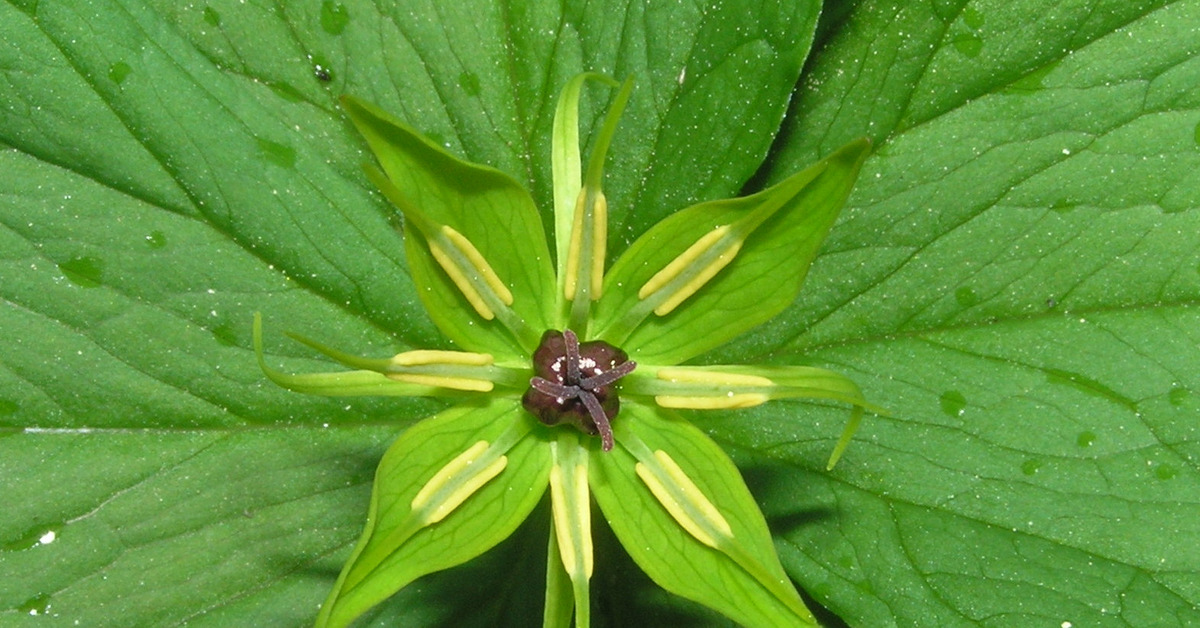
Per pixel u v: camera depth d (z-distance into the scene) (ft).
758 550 0.49
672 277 0.50
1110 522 0.56
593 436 0.51
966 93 0.57
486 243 0.49
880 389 0.58
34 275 0.56
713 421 0.59
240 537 0.58
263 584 0.58
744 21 0.55
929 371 0.58
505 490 0.50
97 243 0.56
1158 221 0.56
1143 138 0.56
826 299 0.58
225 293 0.57
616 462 0.51
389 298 0.58
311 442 0.58
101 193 0.56
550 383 0.49
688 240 0.49
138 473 0.57
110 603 0.57
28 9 0.54
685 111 0.57
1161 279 0.57
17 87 0.55
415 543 0.49
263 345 0.58
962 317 0.58
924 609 0.56
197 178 0.56
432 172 0.47
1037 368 0.57
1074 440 0.56
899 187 0.58
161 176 0.56
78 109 0.55
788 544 0.57
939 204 0.57
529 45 0.58
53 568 0.56
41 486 0.57
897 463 0.57
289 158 0.57
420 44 0.58
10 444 0.57
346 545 0.58
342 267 0.58
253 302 0.57
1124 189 0.57
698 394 0.50
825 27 0.58
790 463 0.58
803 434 0.58
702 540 0.49
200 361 0.57
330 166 0.58
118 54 0.55
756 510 0.49
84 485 0.57
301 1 0.57
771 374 0.49
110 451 0.57
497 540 0.50
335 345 0.58
